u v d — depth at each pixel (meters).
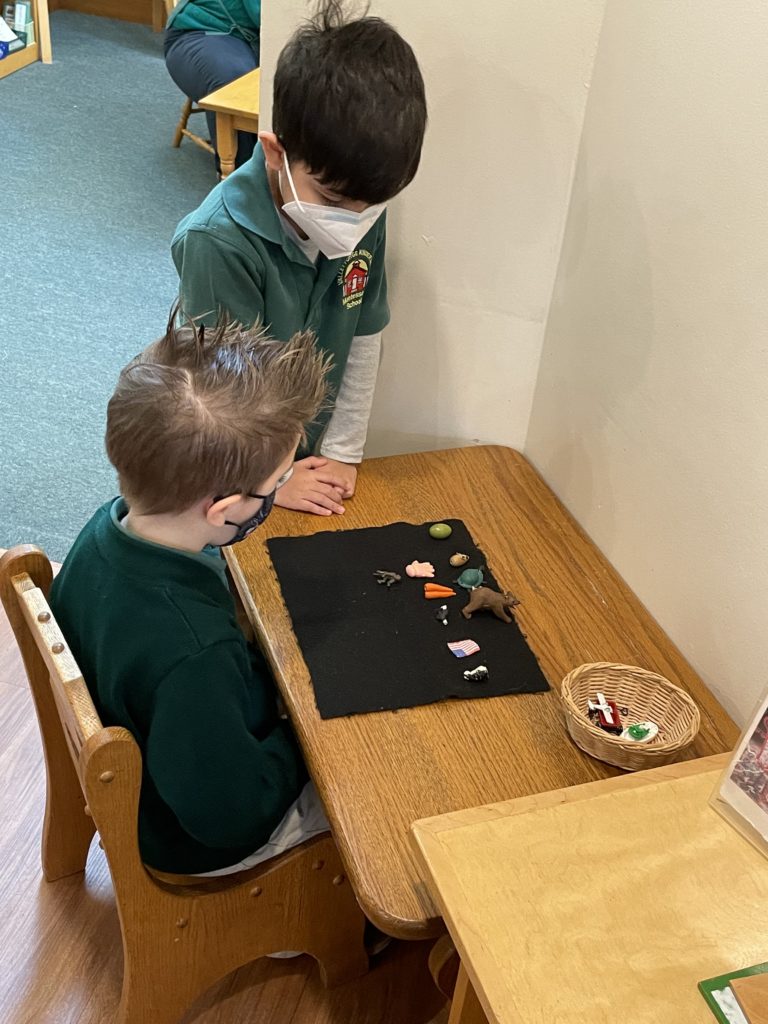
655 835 0.81
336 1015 1.35
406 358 1.55
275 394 0.93
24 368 2.62
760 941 0.73
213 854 1.11
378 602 1.20
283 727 1.15
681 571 1.16
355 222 1.14
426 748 1.02
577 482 1.39
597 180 1.24
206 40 3.56
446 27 1.24
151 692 0.94
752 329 0.98
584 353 1.33
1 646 1.83
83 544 1.00
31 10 4.34
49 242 3.19
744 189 0.97
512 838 0.79
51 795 1.35
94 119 4.04
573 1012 0.68
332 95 1.02
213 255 1.18
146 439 0.88
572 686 1.07
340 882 1.21
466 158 1.33
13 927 1.42
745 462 1.01
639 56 1.12
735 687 1.08
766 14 0.91
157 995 1.17
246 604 1.21
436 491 1.43
